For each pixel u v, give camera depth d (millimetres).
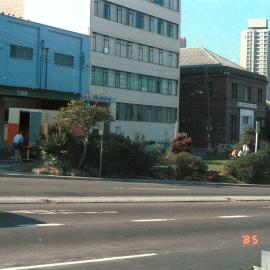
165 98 67562
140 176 32094
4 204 15273
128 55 61312
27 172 28453
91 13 55656
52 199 16641
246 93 83000
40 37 47688
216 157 58844
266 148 42312
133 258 9203
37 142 31797
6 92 44188
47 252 9359
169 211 15812
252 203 19781
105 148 31594
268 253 7055
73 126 30781
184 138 50094
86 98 50812
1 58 44094
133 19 62156
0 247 9594
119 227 12344
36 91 46594
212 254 9859
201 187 28000
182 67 81125
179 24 70062
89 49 53438
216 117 78250
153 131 65438
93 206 15969
